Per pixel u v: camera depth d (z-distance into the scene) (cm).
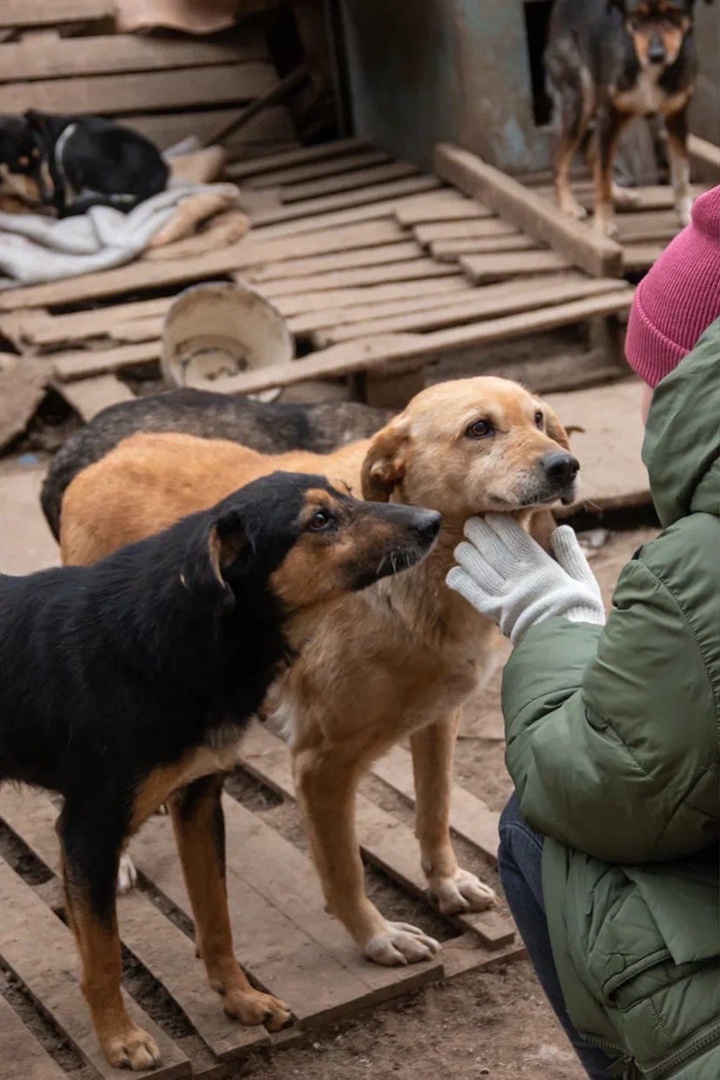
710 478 193
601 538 586
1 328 749
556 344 785
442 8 868
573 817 207
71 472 444
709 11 870
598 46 774
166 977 340
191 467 368
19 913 365
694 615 188
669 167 879
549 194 859
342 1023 329
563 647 231
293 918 363
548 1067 312
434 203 853
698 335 220
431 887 366
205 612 283
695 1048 197
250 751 447
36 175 876
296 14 1044
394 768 432
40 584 312
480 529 253
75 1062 317
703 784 190
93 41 1008
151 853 395
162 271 801
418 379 696
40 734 298
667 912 201
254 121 1030
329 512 286
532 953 257
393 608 318
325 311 734
